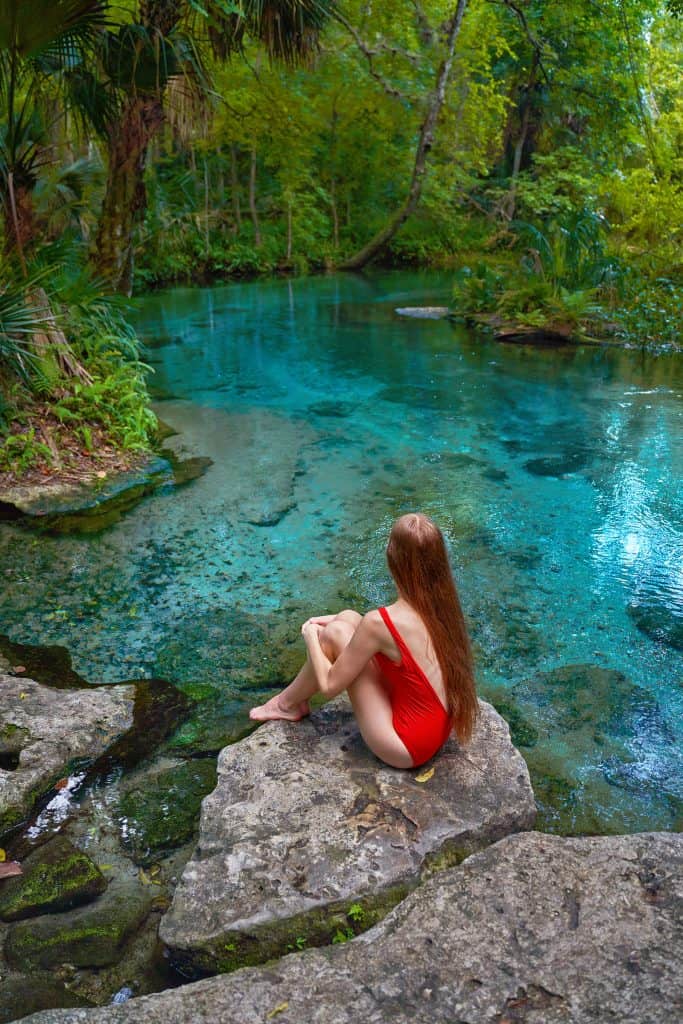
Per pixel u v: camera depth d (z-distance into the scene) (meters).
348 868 2.52
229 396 9.36
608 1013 1.98
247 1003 2.07
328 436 7.82
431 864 2.60
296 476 6.67
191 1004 2.08
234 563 5.09
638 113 23.20
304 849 2.58
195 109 10.31
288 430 8.01
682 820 3.04
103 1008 2.08
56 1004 2.29
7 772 3.15
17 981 2.37
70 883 2.73
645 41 23.67
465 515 5.91
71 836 2.96
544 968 2.15
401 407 8.92
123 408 7.31
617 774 3.29
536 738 3.51
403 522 2.79
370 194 26.52
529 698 3.79
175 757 3.39
